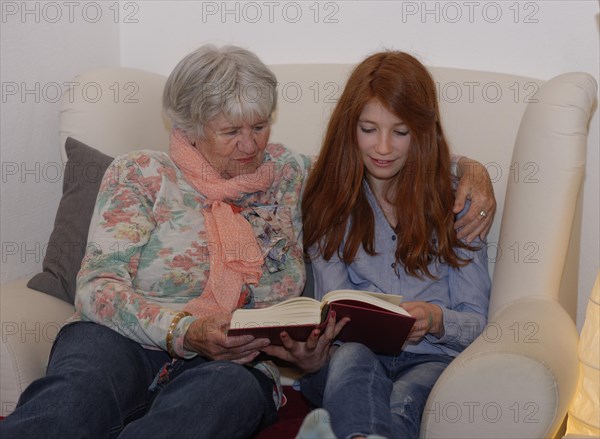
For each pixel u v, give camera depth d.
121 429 1.41
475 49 2.06
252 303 1.65
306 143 2.02
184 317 1.45
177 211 1.60
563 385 1.33
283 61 2.22
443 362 1.60
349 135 1.66
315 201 1.73
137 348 1.53
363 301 1.41
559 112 1.62
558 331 1.45
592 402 1.44
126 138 1.94
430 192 1.66
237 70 1.56
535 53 2.02
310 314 1.43
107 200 1.58
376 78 1.60
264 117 1.60
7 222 1.94
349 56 2.16
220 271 1.58
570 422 1.50
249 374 1.41
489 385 1.32
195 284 1.60
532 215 1.61
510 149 1.86
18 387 1.54
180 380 1.38
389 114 1.59
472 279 1.68
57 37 2.07
